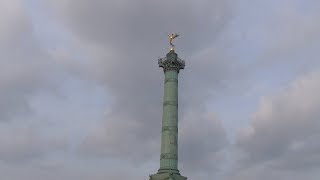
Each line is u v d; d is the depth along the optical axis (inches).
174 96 2925.7
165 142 2812.5
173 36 3144.7
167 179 2704.2
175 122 2866.6
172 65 2999.5
